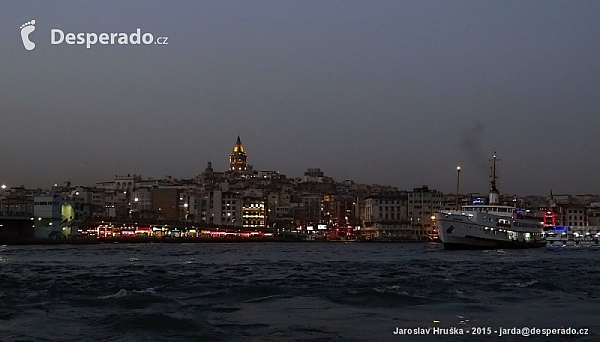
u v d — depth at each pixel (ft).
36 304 182.91
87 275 287.69
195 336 136.26
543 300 197.47
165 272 307.78
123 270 324.19
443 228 609.83
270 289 218.38
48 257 499.10
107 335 137.59
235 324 150.92
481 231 614.34
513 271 318.86
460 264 386.52
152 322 148.15
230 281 256.73
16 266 366.43
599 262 412.36
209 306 181.06
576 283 254.06
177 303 185.26
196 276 285.02
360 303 187.32
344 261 435.94
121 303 183.62
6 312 167.43
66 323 151.12
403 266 367.04
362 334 139.44
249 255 571.28
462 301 192.24
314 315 164.86
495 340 135.13
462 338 136.26
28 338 134.21
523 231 650.02
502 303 189.47
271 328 146.00
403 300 192.85
